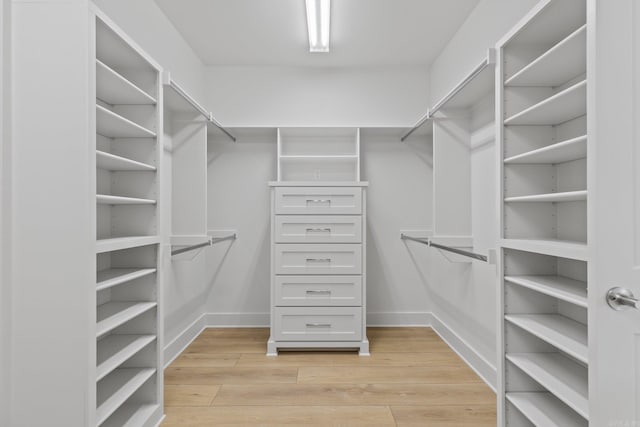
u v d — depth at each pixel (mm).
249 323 3557
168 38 2656
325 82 3508
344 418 1946
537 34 1566
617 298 1069
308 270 2922
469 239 2824
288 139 3543
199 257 3373
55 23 1316
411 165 3594
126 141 1924
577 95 1281
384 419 1937
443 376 2459
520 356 1652
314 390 2260
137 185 1915
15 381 1319
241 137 3568
